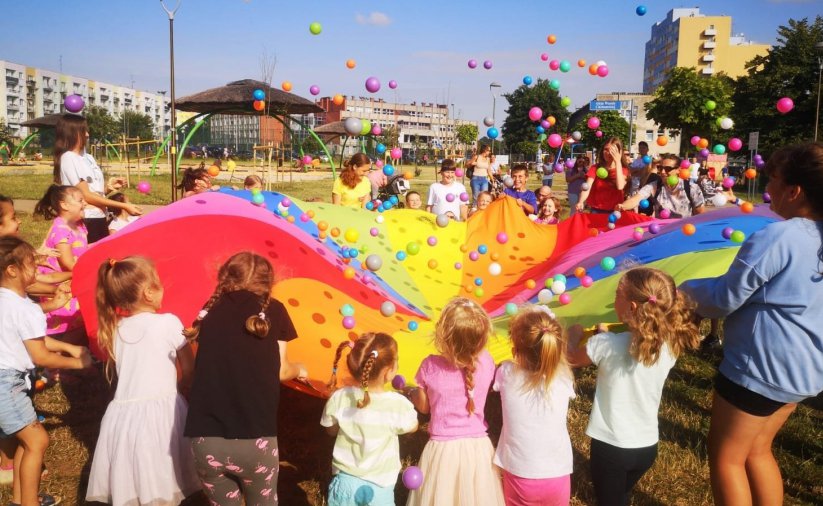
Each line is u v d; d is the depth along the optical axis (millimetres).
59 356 3406
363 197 7945
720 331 6754
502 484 3150
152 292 3205
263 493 3051
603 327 3695
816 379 2734
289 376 3270
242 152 57969
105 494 3111
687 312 3012
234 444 2877
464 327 3031
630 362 3041
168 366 3178
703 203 7332
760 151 31719
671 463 4305
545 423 3010
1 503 3674
